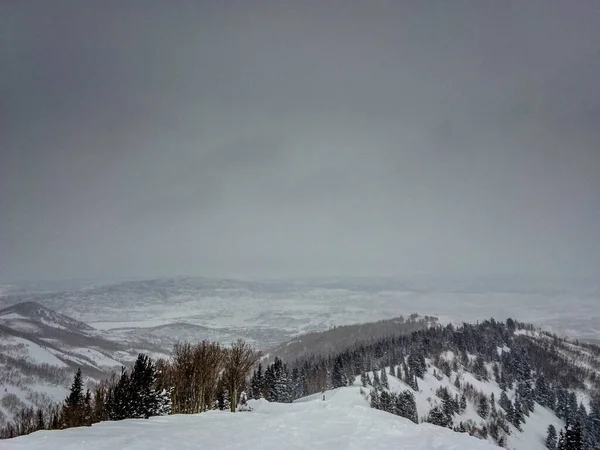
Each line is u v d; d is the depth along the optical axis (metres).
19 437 17.89
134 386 57.16
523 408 175.00
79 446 16.52
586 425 161.38
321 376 166.12
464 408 161.38
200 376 56.53
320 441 20.59
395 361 180.75
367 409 31.03
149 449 16.92
